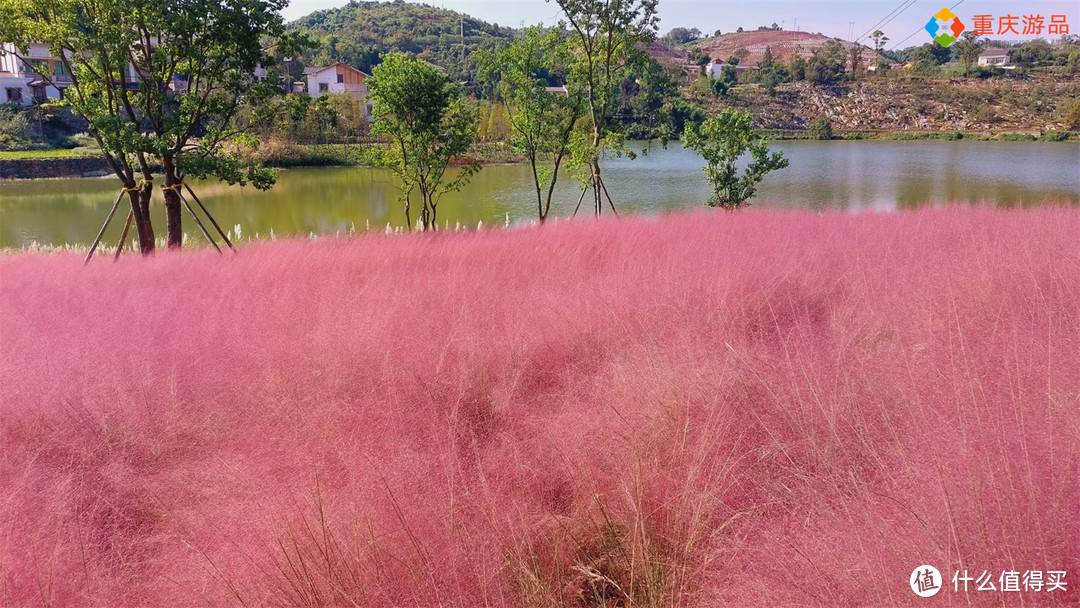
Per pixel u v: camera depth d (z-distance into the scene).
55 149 49.28
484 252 9.04
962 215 10.62
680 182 45.75
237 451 3.50
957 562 2.03
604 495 3.00
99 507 3.22
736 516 2.64
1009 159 60.59
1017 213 10.60
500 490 3.03
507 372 4.30
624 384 3.88
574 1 17.22
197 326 5.84
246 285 7.48
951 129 106.38
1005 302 4.35
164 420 3.93
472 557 2.63
